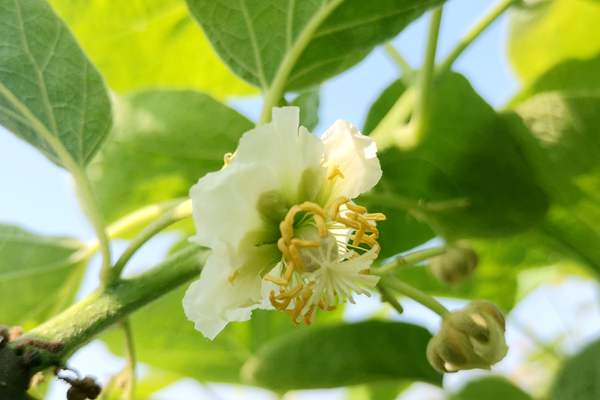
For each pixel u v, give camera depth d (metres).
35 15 0.42
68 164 0.42
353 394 0.65
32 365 0.38
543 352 0.65
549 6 0.57
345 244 0.41
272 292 0.39
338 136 0.40
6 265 0.49
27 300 0.49
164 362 0.56
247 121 0.51
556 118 0.49
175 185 0.52
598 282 0.53
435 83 0.49
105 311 0.40
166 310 0.54
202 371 0.56
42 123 0.42
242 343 0.56
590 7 0.56
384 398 0.61
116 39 0.56
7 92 0.42
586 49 0.57
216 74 0.57
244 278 0.40
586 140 0.49
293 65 0.44
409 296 0.43
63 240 0.49
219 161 0.51
